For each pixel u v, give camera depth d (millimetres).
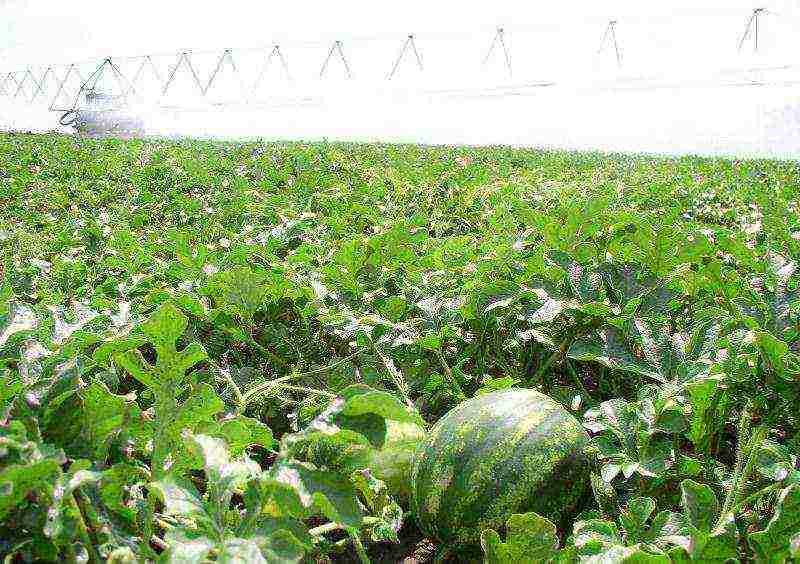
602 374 3373
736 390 2586
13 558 1766
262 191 8094
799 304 2793
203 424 2006
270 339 3342
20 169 10297
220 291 3340
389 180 9117
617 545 1943
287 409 2977
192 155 12312
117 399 1967
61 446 1918
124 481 1927
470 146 21891
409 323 3305
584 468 2350
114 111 37219
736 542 1911
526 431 2320
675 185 9281
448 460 2309
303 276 3793
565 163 14703
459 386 3336
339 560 2473
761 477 2375
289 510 1730
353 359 3107
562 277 3270
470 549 2340
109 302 3510
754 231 5668
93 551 1653
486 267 3799
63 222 6492
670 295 3254
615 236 3980
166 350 2023
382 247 3756
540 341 3080
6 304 2457
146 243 5020
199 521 1656
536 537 1937
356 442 1886
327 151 13023
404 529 2611
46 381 2031
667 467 2396
